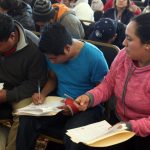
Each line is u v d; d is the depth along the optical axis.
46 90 1.96
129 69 1.63
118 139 1.43
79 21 2.87
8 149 1.96
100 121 1.71
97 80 1.88
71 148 1.62
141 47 1.52
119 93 1.68
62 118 1.84
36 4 2.65
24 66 1.96
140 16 1.52
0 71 2.03
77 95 1.92
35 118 1.78
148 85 1.55
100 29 2.54
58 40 1.70
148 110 1.59
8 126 2.11
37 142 1.91
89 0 4.74
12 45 1.89
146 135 1.53
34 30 2.89
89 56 1.84
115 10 4.00
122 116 1.72
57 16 2.75
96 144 1.40
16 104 1.96
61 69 1.90
